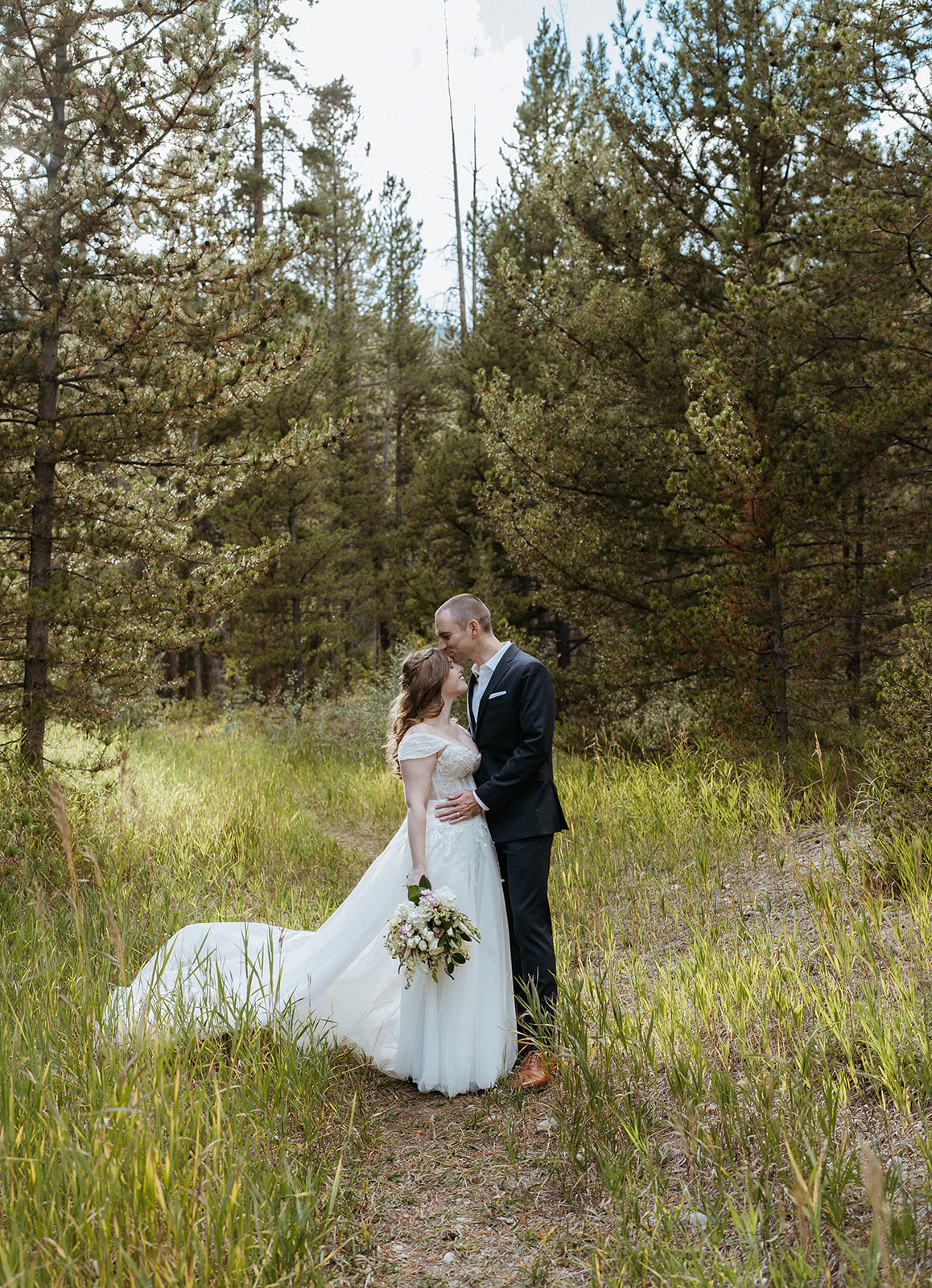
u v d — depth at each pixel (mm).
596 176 9297
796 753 7473
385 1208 2615
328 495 19109
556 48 16219
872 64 6566
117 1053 2785
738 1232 2285
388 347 21281
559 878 5551
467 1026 3371
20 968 3707
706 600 7559
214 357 6941
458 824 3576
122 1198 2104
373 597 19281
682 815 6316
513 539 9328
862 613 7355
